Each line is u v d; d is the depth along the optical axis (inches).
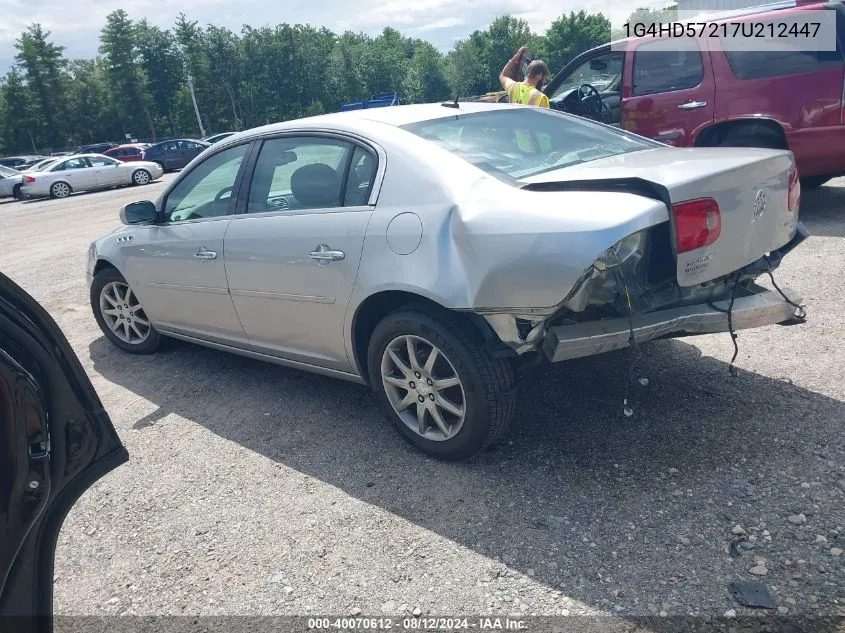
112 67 3403.1
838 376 141.4
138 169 964.0
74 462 68.4
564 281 102.3
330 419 150.3
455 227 113.7
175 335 186.5
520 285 106.2
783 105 242.5
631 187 108.7
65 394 68.1
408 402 130.4
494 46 4616.1
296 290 140.4
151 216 172.4
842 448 117.0
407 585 97.8
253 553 108.7
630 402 141.1
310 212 138.6
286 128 151.3
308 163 142.6
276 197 148.2
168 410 164.2
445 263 113.9
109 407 169.8
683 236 105.0
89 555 113.1
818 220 258.5
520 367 119.0
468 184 118.4
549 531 105.1
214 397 169.0
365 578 100.2
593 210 103.8
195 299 169.2
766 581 90.7
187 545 112.7
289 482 127.5
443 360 122.9
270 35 3870.6
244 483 129.0
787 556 94.5
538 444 129.5
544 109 161.3
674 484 112.7
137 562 110.0
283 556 107.1
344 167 135.9
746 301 121.4
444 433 125.5
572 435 131.3
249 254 148.9
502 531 106.4
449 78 4650.6
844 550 94.3
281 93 3946.9
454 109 149.7
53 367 67.1
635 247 104.2
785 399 135.0
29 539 63.9
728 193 110.2
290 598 98.2
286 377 176.9
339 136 138.8
